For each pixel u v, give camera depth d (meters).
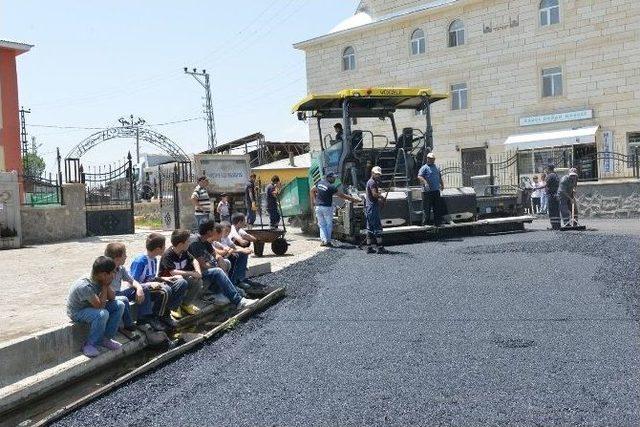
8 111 25.17
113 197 23.17
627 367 6.18
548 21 33.12
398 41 38.53
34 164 62.84
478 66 35.53
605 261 11.32
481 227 16.83
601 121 31.66
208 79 52.62
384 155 16.80
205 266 9.32
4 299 9.30
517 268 11.08
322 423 5.36
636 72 30.53
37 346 6.54
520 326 7.72
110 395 6.34
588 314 8.08
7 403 5.91
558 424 5.02
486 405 5.46
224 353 7.50
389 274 11.24
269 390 6.21
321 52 41.84
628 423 4.96
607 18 31.19
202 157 21.61
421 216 15.74
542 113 33.47
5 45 24.72
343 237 16.30
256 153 47.81
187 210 21.72
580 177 26.94
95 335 7.05
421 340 7.43
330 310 9.09
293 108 17.55
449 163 36.97
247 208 20.91
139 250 16.19
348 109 16.33
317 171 17.70
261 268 11.82
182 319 8.70
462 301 9.09
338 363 6.84
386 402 5.69
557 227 17.59
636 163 23.83
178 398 6.18
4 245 17.42
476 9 35.41
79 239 19.86
